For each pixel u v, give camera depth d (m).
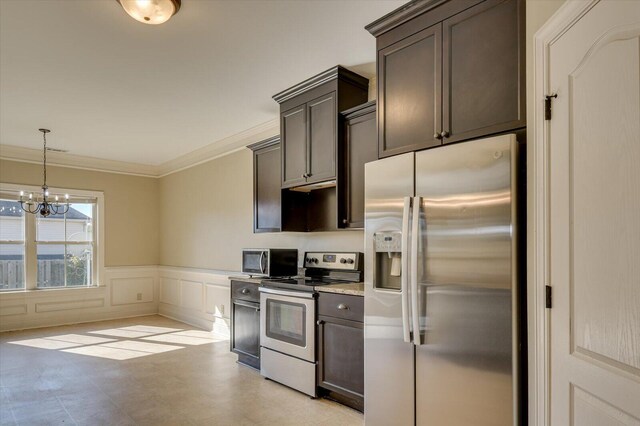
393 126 2.36
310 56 2.82
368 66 3.01
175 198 6.19
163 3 2.09
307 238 3.92
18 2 2.13
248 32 2.48
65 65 2.91
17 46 2.62
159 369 3.63
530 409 1.64
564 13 1.44
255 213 4.05
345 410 2.75
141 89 3.37
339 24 2.41
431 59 2.18
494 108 1.91
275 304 3.31
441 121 2.11
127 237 6.29
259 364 3.54
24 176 5.43
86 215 5.97
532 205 1.65
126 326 5.51
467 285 1.83
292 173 3.49
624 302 1.13
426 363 1.97
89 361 3.87
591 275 1.28
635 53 1.11
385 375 2.18
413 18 2.26
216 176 5.27
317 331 2.93
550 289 1.52
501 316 1.72
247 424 2.55
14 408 2.79
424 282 1.99
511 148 1.72
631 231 1.11
